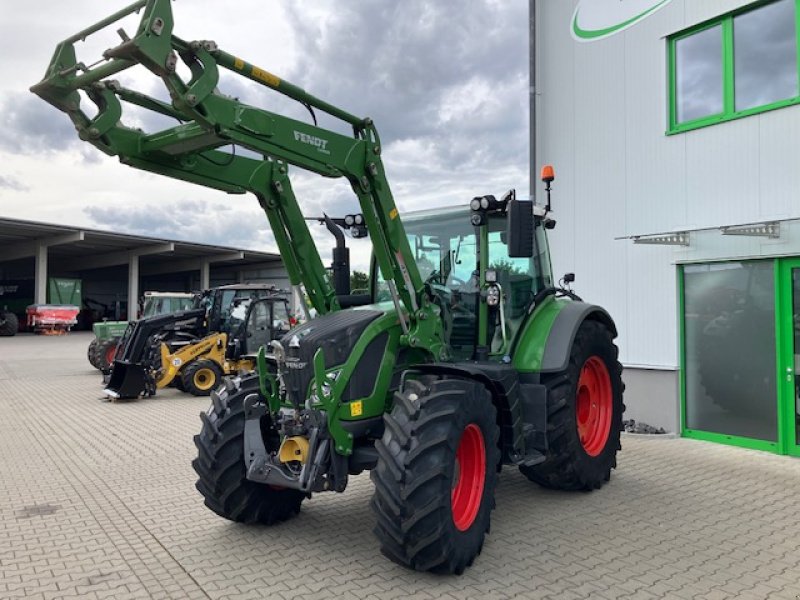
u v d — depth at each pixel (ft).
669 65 25.44
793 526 15.33
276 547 14.42
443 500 12.13
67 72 12.14
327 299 16.49
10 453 24.49
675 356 25.26
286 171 15.55
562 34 29.50
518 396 15.96
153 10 10.68
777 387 22.25
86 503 17.97
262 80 12.46
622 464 21.30
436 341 15.56
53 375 53.88
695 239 24.39
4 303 134.72
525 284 18.62
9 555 14.15
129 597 11.99
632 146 26.66
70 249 132.46
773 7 22.33
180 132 12.78
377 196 14.56
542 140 30.42
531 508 16.98
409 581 12.50
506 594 11.85
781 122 21.93
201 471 15.15
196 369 40.32
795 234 21.39
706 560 13.33
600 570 12.88
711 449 23.17
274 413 14.85
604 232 27.76
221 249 137.80
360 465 13.75
